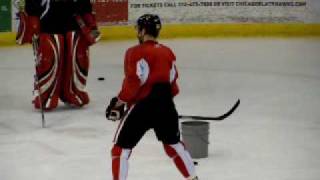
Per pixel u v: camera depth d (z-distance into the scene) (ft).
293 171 42.09
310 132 53.31
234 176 40.91
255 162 44.19
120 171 34.55
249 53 104.83
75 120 58.80
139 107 34.37
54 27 62.03
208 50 108.37
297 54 103.40
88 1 62.85
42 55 61.57
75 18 62.90
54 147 48.73
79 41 63.41
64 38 62.69
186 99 68.85
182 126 44.98
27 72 88.53
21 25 60.08
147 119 34.50
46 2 61.05
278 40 120.47
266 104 65.67
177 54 104.22
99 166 43.52
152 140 50.70
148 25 34.76
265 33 126.82
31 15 59.67
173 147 35.47
